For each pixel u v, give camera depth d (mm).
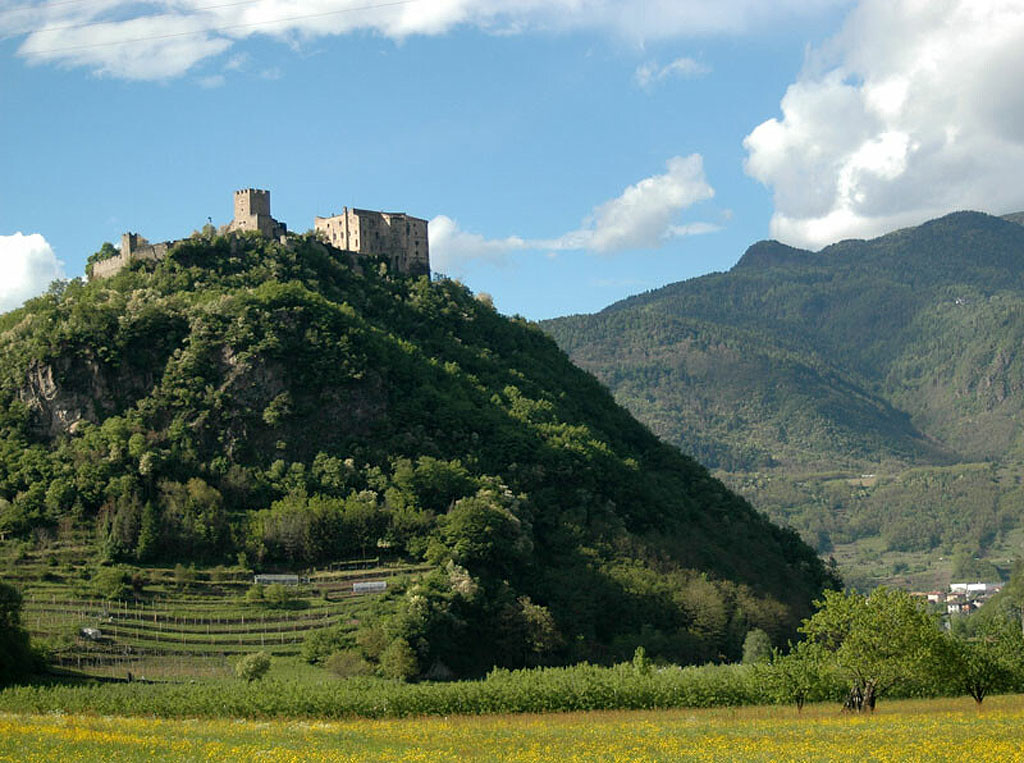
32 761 109500
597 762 115500
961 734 128500
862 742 124625
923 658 153250
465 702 166500
